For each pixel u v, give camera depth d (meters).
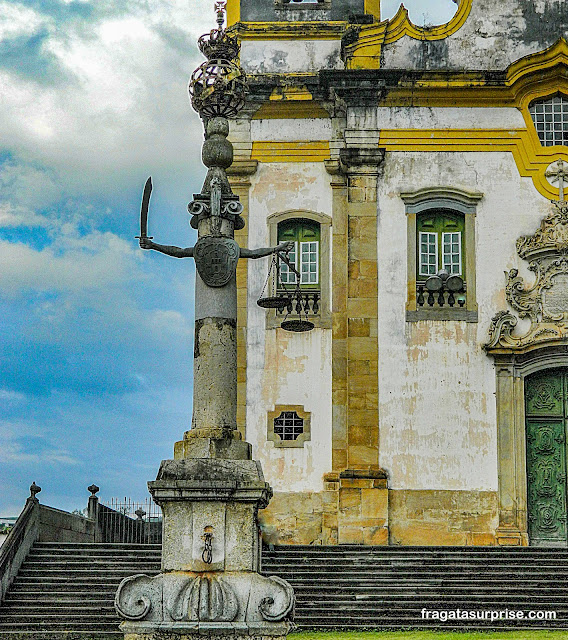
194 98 15.08
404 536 24.27
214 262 14.21
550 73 25.62
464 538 24.25
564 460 24.73
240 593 12.91
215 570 13.05
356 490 24.34
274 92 26.09
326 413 25.06
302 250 25.84
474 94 25.75
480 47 25.94
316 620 18.81
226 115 15.05
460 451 24.56
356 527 24.22
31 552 20.92
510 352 24.72
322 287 25.53
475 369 24.86
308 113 26.23
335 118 26.19
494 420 24.66
